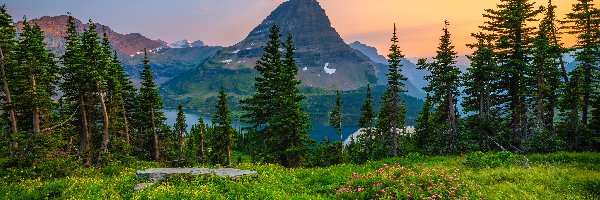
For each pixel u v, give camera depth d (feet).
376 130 188.03
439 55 118.21
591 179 53.21
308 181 62.39
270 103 125.70
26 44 121.90
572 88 106.63
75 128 145.89
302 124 121.70
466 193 44.78
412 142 162.20
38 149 91.56
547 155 86.28
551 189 50.29
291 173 68.80
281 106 123.13
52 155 94.53
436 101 120.67
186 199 48.29
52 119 136.56
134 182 59.47
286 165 122.42
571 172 60.23
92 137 143.23
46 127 126.72
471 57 115.03
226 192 52.19
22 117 133.08
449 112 119.75
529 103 108.88
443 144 116.78
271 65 126.52
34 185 63.41
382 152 146.82
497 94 116.78
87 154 105.60
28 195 58.44
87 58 122.93
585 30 115.55
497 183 53.98
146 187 54.65
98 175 84.79
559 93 112.98
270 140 119.65
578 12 117.19
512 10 116.06
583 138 101.45
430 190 44.29
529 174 57.21
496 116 114.42
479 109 117.19
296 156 122.83
